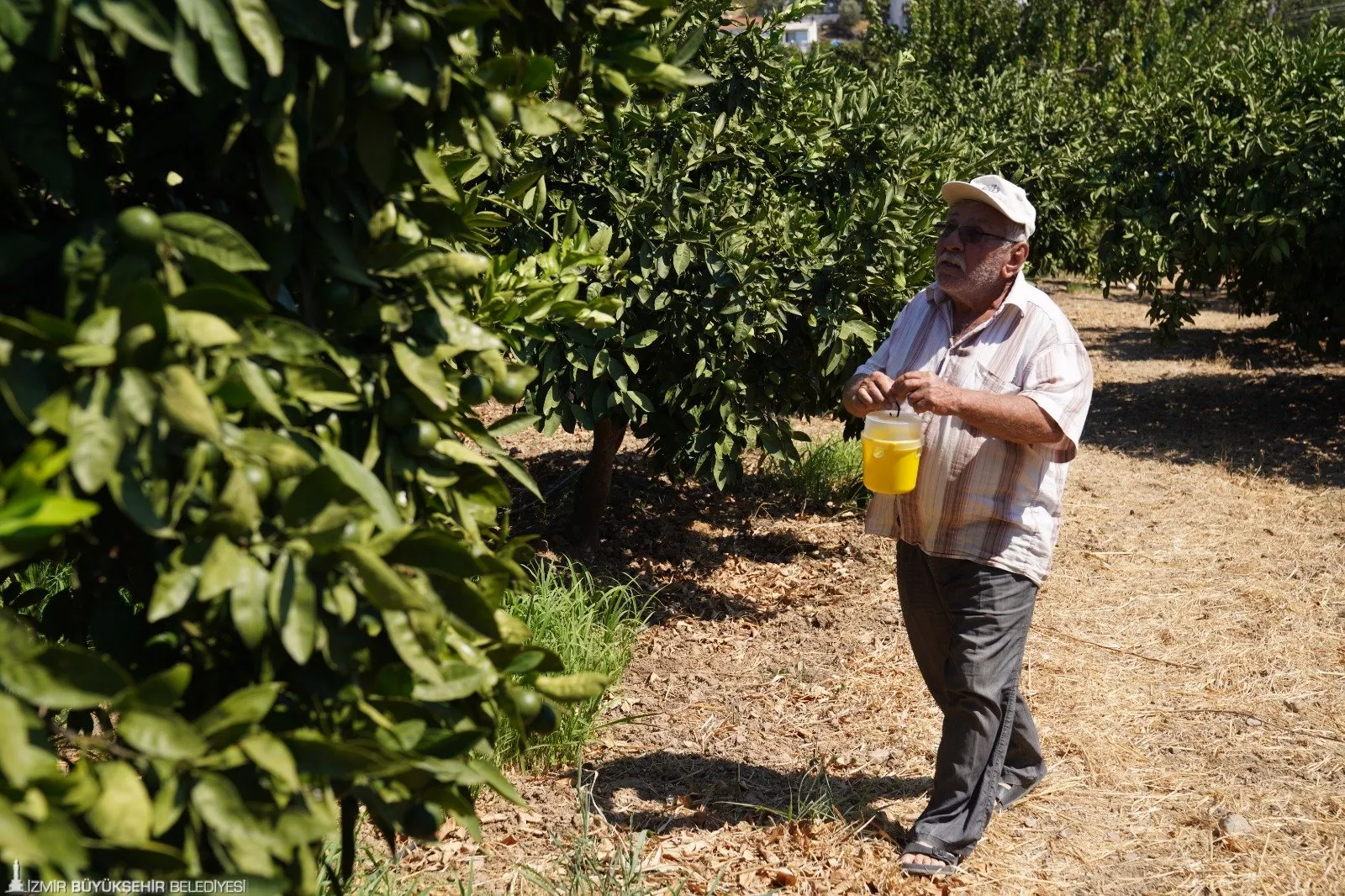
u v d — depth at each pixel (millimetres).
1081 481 7812
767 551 6414
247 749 1223
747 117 5746
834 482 7434
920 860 3277
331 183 1521
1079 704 4508
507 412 8695
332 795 1622
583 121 1723
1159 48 19812
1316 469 8031
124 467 1185
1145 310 15406
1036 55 20281
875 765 4016
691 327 4891
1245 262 9125
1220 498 7359
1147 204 9086
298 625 1257
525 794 3721
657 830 3539
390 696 1444
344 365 1510
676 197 4957
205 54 1312
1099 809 3750
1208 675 4781
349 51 1369
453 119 1538
